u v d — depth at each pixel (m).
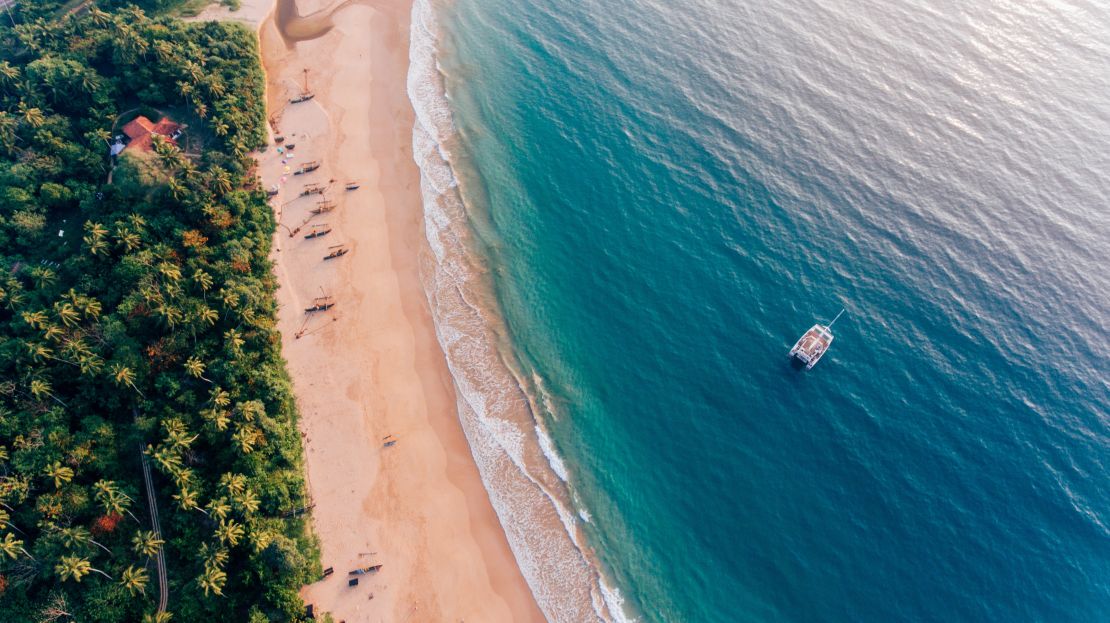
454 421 91.62
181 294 88.81
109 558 71.94
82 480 75.62
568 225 112.94
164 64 113.62
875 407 92.94
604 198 116.06
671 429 92.56
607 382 96.56
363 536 80.75
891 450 89.69
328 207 110.38
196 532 74.88
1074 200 111.56
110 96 110.38
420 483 85.62
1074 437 89.00
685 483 88.31
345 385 92.69
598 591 80.06
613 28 145.12
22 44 114.19
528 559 81.56
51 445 74.94
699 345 99.69
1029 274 103.62
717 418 93.31
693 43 141.25
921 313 100.56
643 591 80.56
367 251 106.75
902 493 86.44
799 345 95.81
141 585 67.94
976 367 95.25
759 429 92.31
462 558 80.62
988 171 115.88
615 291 105.44
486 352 98.44
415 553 80.25
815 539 83.88
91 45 114.88
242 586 72.56
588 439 91.50
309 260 104.25
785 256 107.69
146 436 79.56
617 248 110.06
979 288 102.56
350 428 89.00
